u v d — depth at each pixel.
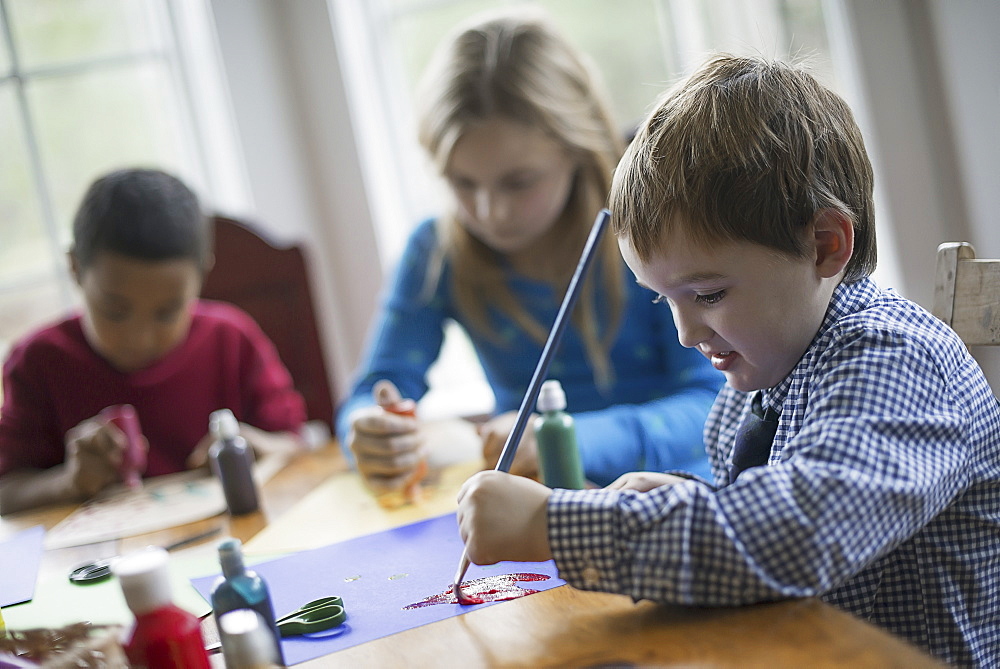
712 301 0.78
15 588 1.01
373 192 2.29
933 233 1.71
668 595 0.66
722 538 0.65
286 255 1.93
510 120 1.38
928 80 1.68
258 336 1.86
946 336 0.81
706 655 0.59
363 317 2.35
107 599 0.94
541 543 0.70
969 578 0.78
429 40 2.28
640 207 0.78
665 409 1.30
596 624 0.67
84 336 1.74
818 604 0.63
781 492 0.66
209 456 1.48
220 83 2.25
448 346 2.39
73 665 0.61
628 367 1.55
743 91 0.77
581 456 1.18
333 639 0.73
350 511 1.13
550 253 1.56
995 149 1.57
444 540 0.95
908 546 0.78
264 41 2.26
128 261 1.49
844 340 0.77
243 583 0.69
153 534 1.17
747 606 0.65
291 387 1.93
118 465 1.41
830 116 0.79
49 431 1.67
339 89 2.24
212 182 2.31
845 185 0.78
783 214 0.74
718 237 0.74
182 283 1.54
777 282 0.76
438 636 0.70
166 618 0.59
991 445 0.80
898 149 1.70
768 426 0.86
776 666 0.56
